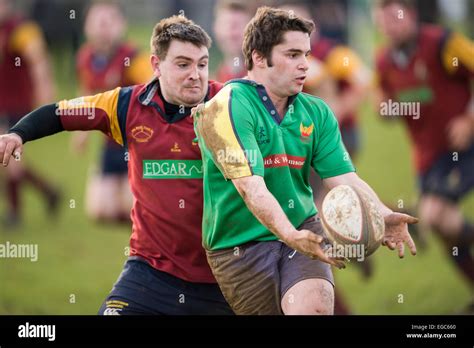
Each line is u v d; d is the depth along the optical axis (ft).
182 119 62.18
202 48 61.00
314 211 60.44
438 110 100.22
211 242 59.72
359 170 152.66
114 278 100.83
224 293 60.64
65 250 112.98
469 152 98.94
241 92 57.41
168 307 63.05
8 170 125.39
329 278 57.26
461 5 213.87
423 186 101.19
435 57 100.01
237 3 96.99
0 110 128.77
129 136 62.85
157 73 62.59
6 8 127.03
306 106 59.52
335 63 101.19
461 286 98.32
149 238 62.90
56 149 179.22
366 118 195.83
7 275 101.86
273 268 57.98
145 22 250.57
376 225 54.90
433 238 116.67
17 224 125.70
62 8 219.41
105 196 106.32
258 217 54.49
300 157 58.54
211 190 58.75
